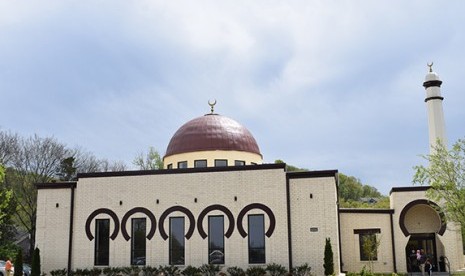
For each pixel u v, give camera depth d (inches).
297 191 1295.5
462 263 1477.6
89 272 1343.5
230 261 1288.1
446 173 1098.7
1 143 2219.5
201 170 1353.3
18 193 2226.9
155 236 1346.0
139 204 1374.3
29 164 2271.2
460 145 1103.0
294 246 1268.5
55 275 1362.0
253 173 1322.6
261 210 1298.0
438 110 1744.6
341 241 1545.3
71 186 1429.6
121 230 1369.3
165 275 1302.9
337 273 1230.3
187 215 1337.4
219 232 1316.4
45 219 1425.9
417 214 1569.9
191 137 1601.9
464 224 1061.1
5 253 1941.4
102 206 1396.4
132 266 1328.7
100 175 1414.9
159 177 1376.7
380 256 1524.4
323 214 1268.5
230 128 1626.5
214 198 1331.2
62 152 2388.0
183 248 1327.5
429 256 1523.1
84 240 1389.0
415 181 1144.8
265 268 1259.8
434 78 1759.4
